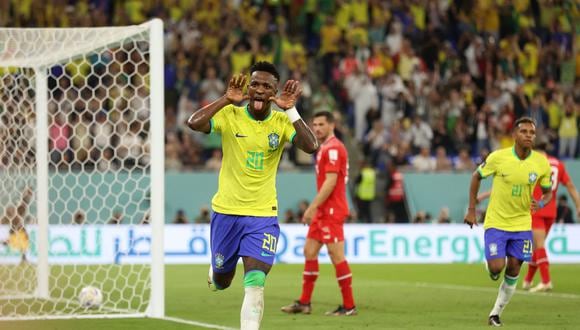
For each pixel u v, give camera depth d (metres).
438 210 50.50
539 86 59.66
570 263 46.06
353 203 51.72
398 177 50.03
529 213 22.31
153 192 23.89
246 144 16.75
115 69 47.97
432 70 58.38
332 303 27.80
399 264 44.97
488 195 30.03
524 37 60.88
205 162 51.28
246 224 16.80
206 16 57.72
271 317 24.11
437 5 61.47
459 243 46.59
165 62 54.22
